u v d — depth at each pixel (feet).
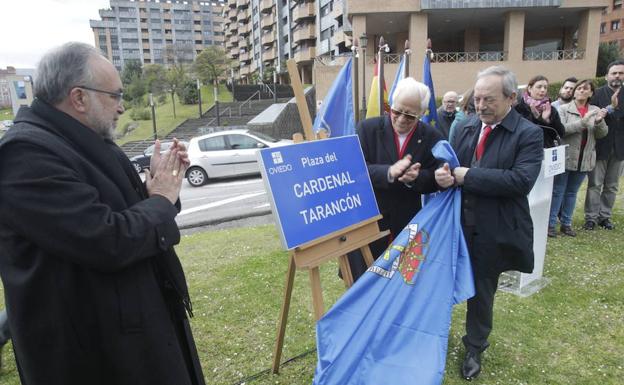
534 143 7.08
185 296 5.20
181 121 104.99
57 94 4.35
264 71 160.25
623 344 8.88
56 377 4.24
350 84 11.56
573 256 13.60
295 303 11.21
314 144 6.72
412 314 6.74
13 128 4.18
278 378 8.15
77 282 4.23
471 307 7.95
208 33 327.06
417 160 8.30
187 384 4.88
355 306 6.70
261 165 5.96
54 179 3.93
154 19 314.14
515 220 7.43
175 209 4.90
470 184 7.05
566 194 15.48
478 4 76.69
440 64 79.10
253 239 17.12
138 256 4.31
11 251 4.11
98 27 305.53
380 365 6.44
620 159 15.70
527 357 8.54
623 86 15.11
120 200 4.50
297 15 141.59
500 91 7.07
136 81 161.17
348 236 6.94
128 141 92.53
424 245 7.14
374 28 91.25
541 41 99.96
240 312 10.78
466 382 7.82
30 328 4.15
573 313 10.16
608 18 164.86
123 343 4.41
